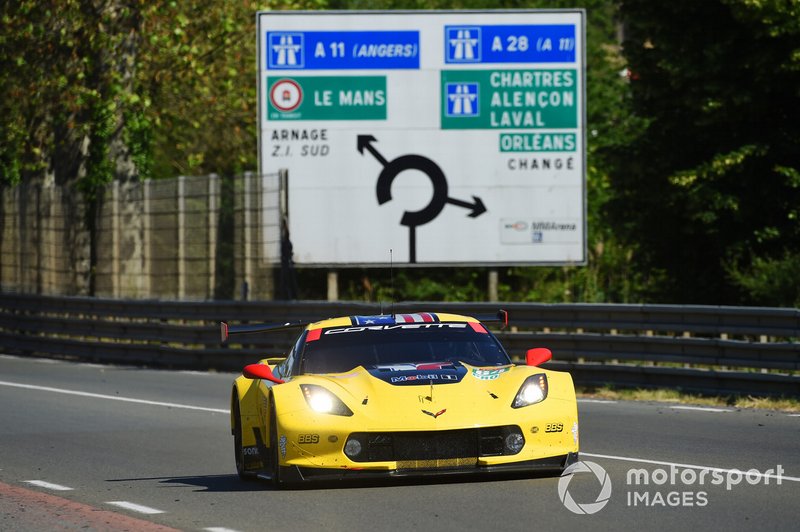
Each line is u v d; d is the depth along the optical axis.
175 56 123.56
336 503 33.47
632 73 103.88
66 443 51.06
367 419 33.81
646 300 110.00
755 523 29.42
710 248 106.00
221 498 35.91
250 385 40.53
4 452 48.44
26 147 127.00
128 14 115.75
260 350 86.44
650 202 104.31
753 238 100.31
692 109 101.25
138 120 122.81
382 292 118.06
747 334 62.38
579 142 102.75
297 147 102.62
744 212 98.94
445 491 34.53
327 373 36.91
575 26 102.69
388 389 34.62
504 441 33.94
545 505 32.16
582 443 46.34
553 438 34.41
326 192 102.69
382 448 33.69
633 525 29.34
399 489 35.22
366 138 102.62
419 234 102.62
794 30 92.81
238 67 130.00
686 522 29.62
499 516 30.80
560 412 34.59
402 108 102.62
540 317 73.25
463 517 30.80
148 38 121.00
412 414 33.75
